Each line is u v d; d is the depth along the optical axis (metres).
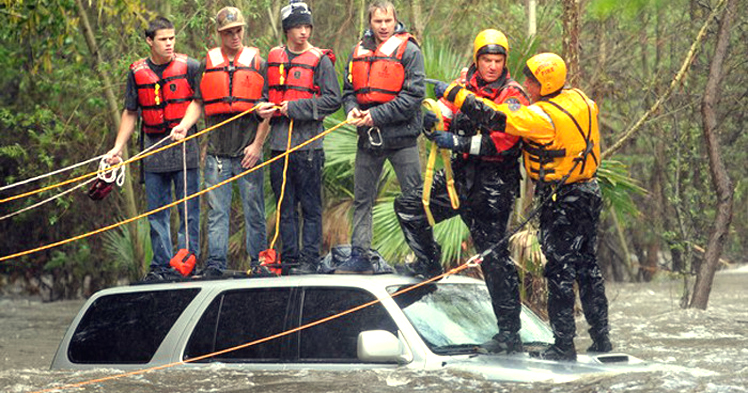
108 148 30.92
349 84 12.33
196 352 10.83
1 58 29.73
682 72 20.70
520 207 19.92
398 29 12.19
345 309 10.09
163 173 14.05
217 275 12.30
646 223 41.69
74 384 10.46
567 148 9.82
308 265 12.03
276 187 13.39
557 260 9.95
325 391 9.04
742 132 32.84
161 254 13.94
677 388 8.79
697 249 30.61
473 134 10.25
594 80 27.64
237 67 13.26
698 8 27.31
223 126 13.34
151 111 13.82
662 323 21.31
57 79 29.86
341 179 21.73
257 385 9.57
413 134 12.18
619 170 20.94
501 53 10.10
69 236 38.25
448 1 28.38
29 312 32.91
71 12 24.94
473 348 9.97
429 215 10.62
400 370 9.45
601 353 10.35
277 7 27.27
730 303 28.30
